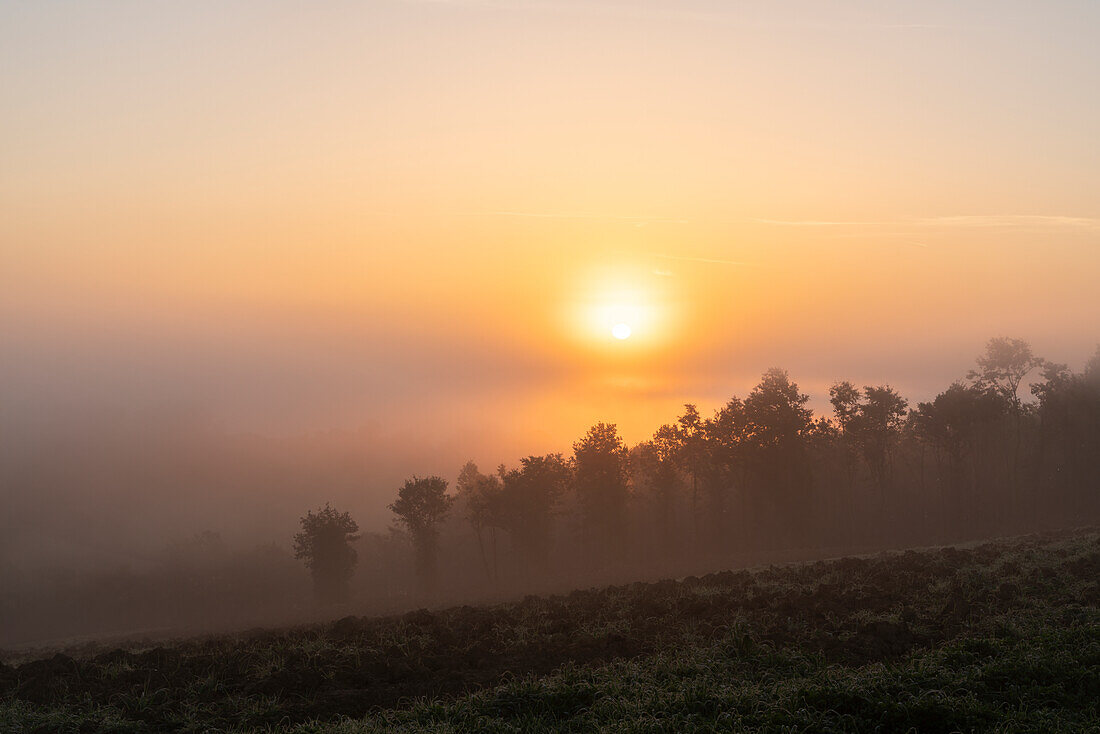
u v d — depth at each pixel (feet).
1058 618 66.03
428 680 57.00
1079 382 296.51
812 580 98.02
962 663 54.24
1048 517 289.53
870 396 293.84
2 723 47.42
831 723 43.75
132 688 55.77
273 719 49.06
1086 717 44.24
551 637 69.00
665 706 46.39
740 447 296.92
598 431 304.30
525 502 290.35
